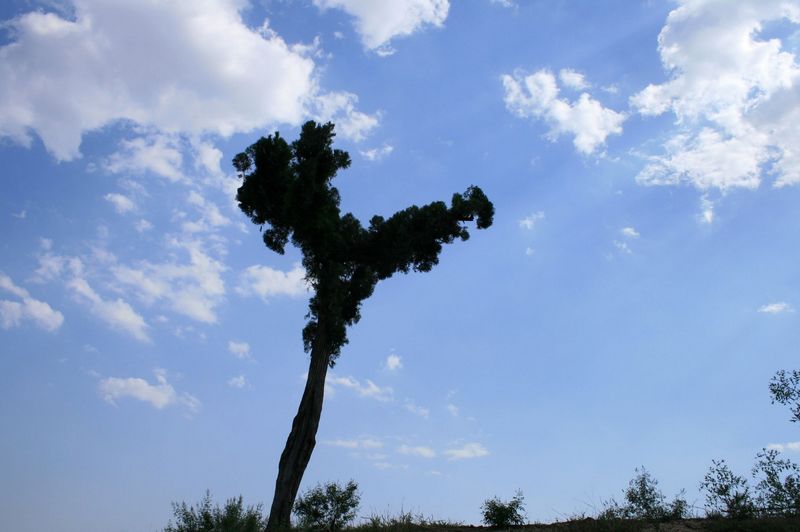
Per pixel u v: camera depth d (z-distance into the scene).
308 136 21.48
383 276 22.31
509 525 17.70
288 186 20.59
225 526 18.30
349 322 21.73
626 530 15.29
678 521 15.88
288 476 18.91
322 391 19.98
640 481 16.61
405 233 21.39
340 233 21.67
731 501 15.43
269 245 22.02
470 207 21.58
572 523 16.80
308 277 21.94
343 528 18.73
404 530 17.34
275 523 18.30
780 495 15.00
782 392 15.27
